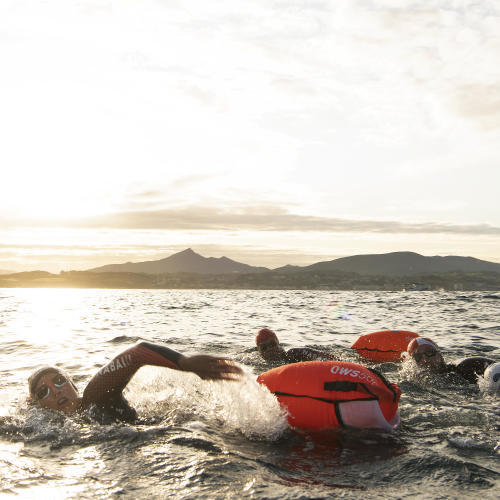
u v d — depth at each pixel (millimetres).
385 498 2756
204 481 3018
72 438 3975
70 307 30969
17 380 6949
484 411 5004
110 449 3699
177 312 24500
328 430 4184
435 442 3902
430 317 20344
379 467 3295
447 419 4672
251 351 9773
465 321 18172
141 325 16562
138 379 5164
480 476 3125
